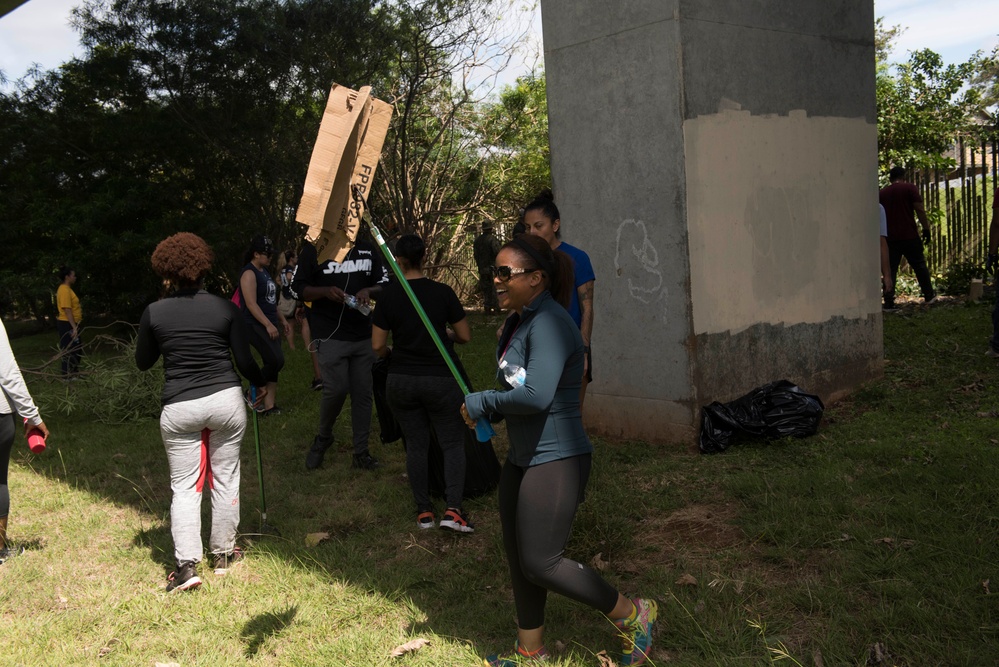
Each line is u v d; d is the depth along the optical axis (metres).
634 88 6.07
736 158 6.27
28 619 4.09
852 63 7.24
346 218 4.37
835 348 7.17
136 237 15.65
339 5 14.79
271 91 16.03
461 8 14.78
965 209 12.92
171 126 16.19
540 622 3.35
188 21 15.43
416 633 3.75
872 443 5.71
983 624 3.33
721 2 6.11
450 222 18.25
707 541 4.46
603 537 4.43
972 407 6.38
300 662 3.56
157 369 9.18
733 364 6.32
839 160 7.16
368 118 4.33
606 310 6.50
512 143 17.83
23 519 5.59
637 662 3.28
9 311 22.62
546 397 2.96
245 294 7.70
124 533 5.25
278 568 4.51
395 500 5.54
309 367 11.31
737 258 6.32
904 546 4.10
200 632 3.90
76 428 8.60
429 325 3.46
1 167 17.41
